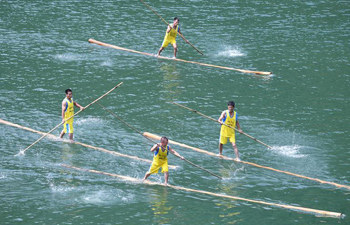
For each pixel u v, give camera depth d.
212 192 32.75
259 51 63.62
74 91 50.59
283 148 39.50
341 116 45.09
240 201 31.48
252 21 76.00
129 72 56.25
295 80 54.09
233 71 57.06
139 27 73.00
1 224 28.17
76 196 31.88
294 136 41.41
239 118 44.88
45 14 78.56
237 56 61.91
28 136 41.22
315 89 51.50
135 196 32.06
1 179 33.88
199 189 33.22
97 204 30.88
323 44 66.00
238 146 40.16
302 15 79.06
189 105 47.69
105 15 78.44
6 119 44.06
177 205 30.91
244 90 51.47
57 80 53.41
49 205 30.61
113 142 40.56
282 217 29.38
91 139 41.00
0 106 46.59
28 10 80.62
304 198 31.88
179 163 37.25
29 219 28.88
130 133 42.16
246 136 41.78
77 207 30.45
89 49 63.88
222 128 38.12
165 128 43.03
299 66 58.31
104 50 63.62
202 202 31.33
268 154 38.62
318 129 42.66
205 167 36.56
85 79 53.88
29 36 68.19
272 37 68.94
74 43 65.81
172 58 61.06
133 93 50.34
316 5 84.44
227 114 37.66
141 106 47.38
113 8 82.31
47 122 43.91
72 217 29.20
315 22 75.62
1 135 41.16
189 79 54.47
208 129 43.12
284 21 76.06
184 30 71.62
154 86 52.28
